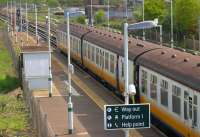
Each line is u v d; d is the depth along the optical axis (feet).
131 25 68.54
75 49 199.93
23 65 149.07
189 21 256.11
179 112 88.53
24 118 121.49
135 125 62.69
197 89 79.15
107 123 62.28
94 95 138.62
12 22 395.34
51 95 136.56
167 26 272.10
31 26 388.98
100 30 182.19
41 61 146.92
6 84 163.73
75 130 100.07
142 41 132.46
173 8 270.67
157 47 115.14
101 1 451.94
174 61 95.71
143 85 109.19
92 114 114.73
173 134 94.99
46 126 81.61
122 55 125.59
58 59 220.43
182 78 86.33
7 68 205.77
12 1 467.93
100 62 154.51
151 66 103.40
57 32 253.24
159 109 99.66
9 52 253.85
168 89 93.86
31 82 146.82
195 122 81.10
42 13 453.17
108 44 144.87
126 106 62.34
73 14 107.34
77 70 187.83
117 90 134.00
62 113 115.75
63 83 159.12
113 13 387.96
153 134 98.68
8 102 139.23
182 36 258.98
